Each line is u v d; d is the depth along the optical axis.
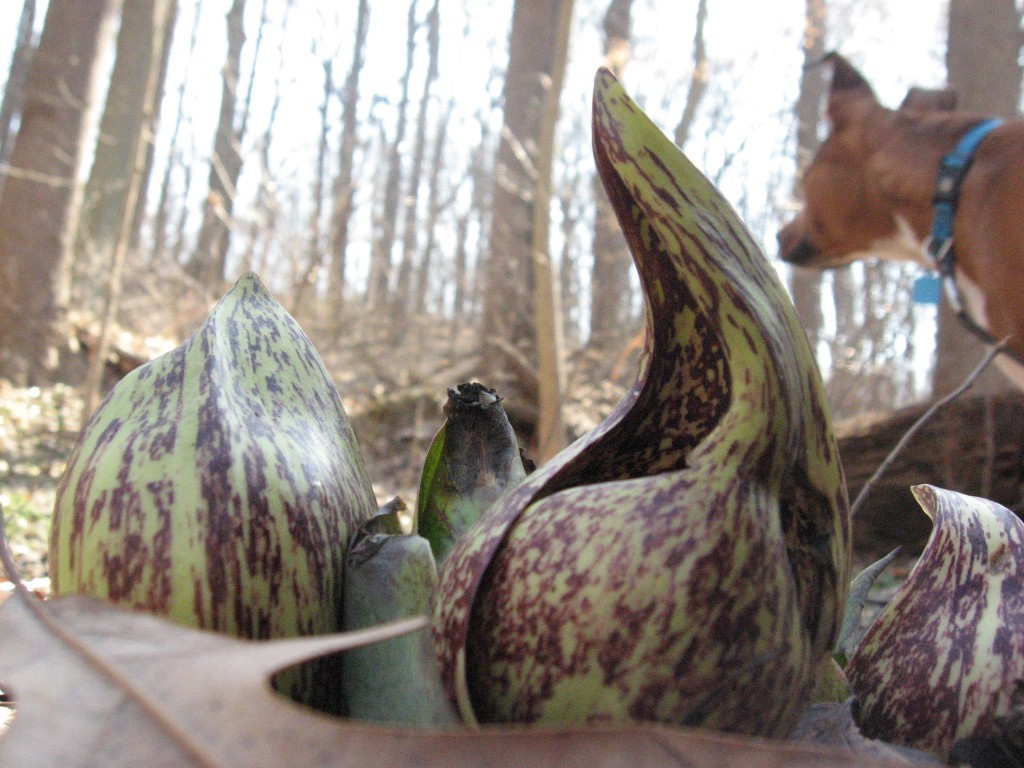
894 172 1.04
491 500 0.26
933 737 0.24
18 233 2.87
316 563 0.22
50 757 0.13
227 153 4.85
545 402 1.72
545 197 1.75
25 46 7.28
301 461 0.22
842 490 0.20
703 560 0.17
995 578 0.24
